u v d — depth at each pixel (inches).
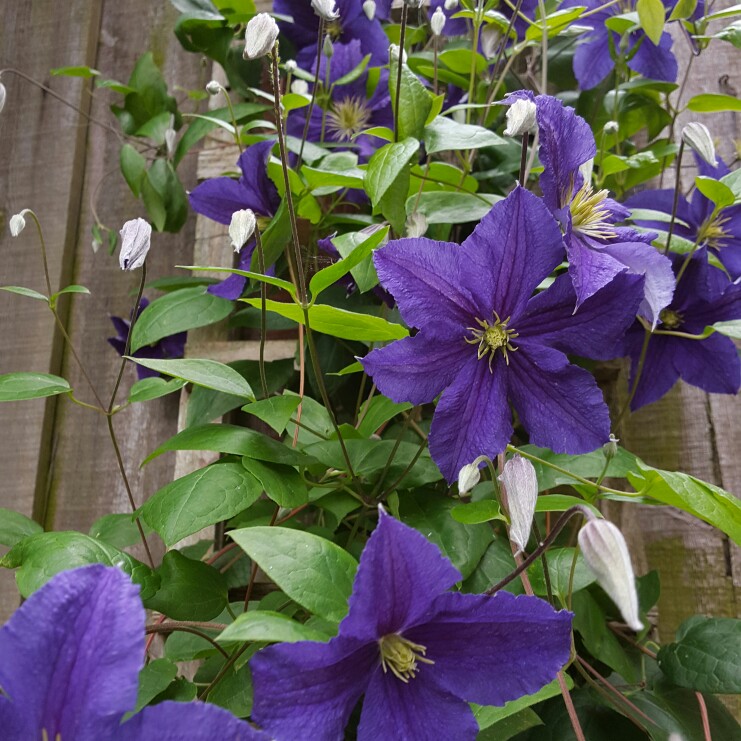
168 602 15.0
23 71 29.0
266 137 22.0
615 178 23.8
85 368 26.6
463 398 14.0
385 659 11.1
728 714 16.8
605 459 16.8
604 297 13.8
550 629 10.9
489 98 21.8
